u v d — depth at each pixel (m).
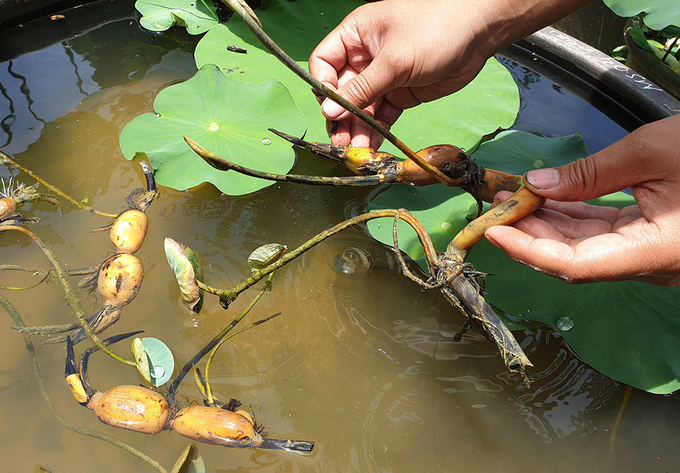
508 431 0.40
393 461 0.37
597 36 0.93
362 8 0.52
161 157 0.53
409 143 0.58
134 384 0.39
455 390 0.41
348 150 0.46
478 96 0.64
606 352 0.44
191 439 0.37
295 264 0.48
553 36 0.66
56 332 0.41
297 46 0.68
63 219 0.49
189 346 0.42
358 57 0.54
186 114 0.58
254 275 0.40
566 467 0.38
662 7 0.66
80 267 0.45
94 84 0.62
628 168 0.37
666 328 0.45
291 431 0.38
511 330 0.46
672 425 0.41
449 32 0.48
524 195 0.39
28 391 0.38
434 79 0.50
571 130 0.61
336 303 0.46
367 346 0.43
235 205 0.52
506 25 0.50
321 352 0.43
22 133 0.56
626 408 0.42
